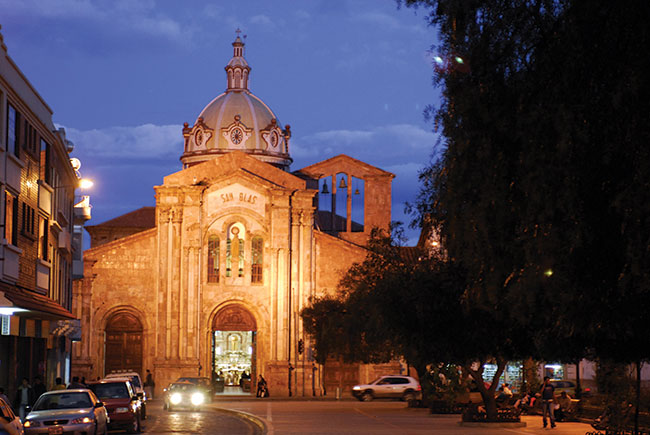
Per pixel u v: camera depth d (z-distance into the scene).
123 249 69.00
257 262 69.75
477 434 31.39
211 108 103.25
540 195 13.57
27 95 36.53
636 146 13.25
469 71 14.66
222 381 70.44
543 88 14.17
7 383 35.34
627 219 13.05
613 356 18.89
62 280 51.28
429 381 46.00
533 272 13.77
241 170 69.75
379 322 26.58
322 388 69.00
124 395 32.75
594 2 13.62
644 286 13.23
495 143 14.53
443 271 23.45
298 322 69.25
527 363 46.16
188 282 68.75
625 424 24.38
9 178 33.19
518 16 14.66
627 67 13.19
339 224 89.25
